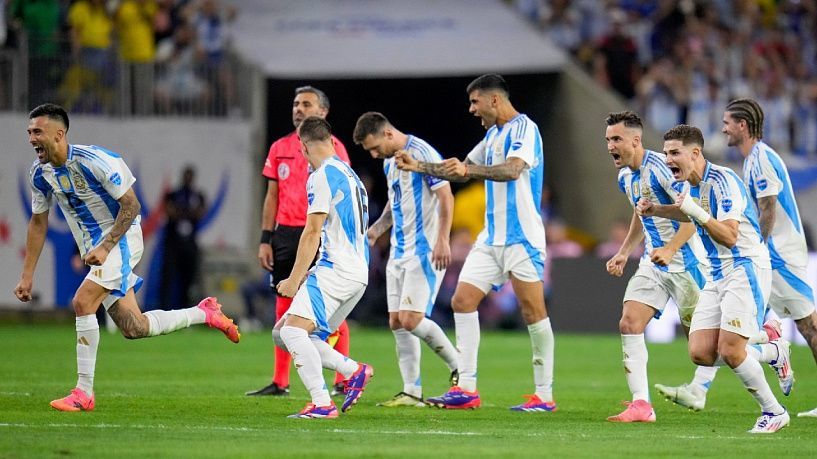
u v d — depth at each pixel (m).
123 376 45.22
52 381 41.72
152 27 83.75
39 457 23.83
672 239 30.92
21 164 77.38
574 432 29.75
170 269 76.50
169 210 76.25
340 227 31.56
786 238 36.09
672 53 93.44
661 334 74.12
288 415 32.22
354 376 31.92
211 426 29.45
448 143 97.81
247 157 83.00
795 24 99.00
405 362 36.38
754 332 30.06
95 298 31.91
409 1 95.19
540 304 35.12
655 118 89.06
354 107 98.19
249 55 85.81
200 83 82.62
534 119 92.44
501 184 34.97
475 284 35.38
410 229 36.25
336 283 31.30
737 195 29.69
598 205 88.06
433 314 80.19
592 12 94.00
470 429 30.02
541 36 90.56
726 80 92.62
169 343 64.19
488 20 92.88
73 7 80.19
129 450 24.88
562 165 89.75
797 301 36.22
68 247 77.56
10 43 78.00
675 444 27.45
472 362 35.50
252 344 64.06
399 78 97.31
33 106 78.06
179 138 81.75
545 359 35.31
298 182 39.25
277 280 39.66
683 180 30.53
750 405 38.09
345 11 93.19
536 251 34.97
